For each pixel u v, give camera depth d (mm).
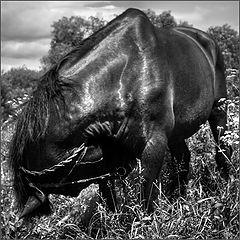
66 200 4496
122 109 3812
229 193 3918
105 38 3949
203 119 4773
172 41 4500
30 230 3930
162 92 3959
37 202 3789
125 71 3877
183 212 3760
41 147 3707
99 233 3961
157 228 3555
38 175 3734
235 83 5871
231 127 5094
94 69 3826
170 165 5230
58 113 3697
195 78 4547
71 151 3732
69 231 3959
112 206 4176
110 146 3879
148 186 3900
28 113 3721
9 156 3797
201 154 5457
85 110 3713
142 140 3887
